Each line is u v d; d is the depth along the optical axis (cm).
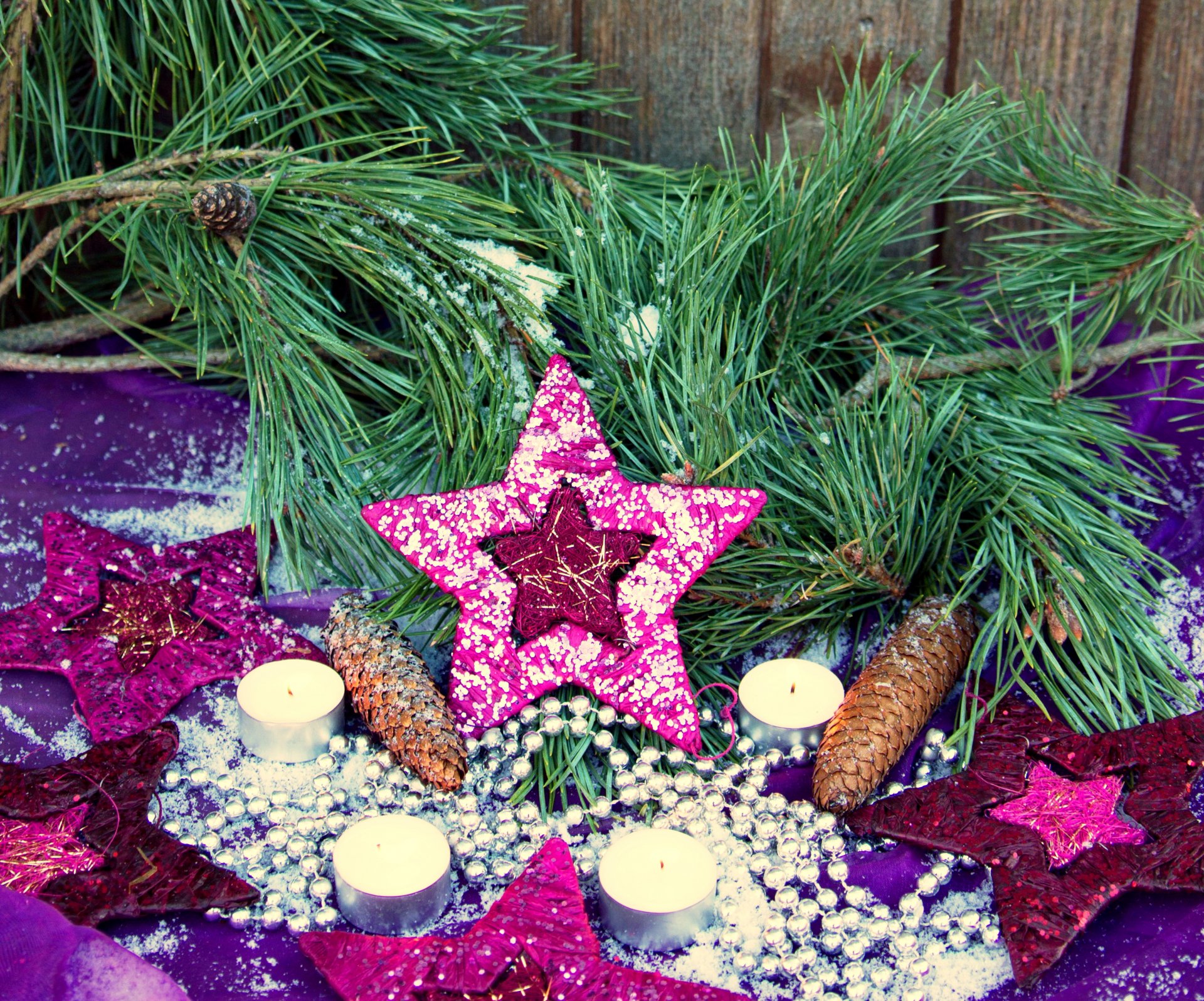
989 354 82
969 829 69
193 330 85
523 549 73
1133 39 88
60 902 66
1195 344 83
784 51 90
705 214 81
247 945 67
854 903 68
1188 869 67
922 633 74
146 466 83
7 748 72
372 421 81
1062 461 79
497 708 72
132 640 75
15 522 80
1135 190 86
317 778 71
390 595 77
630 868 68
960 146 83
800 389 81
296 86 82
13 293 87
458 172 82
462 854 69
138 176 78
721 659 77
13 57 79
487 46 84
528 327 77
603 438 75
